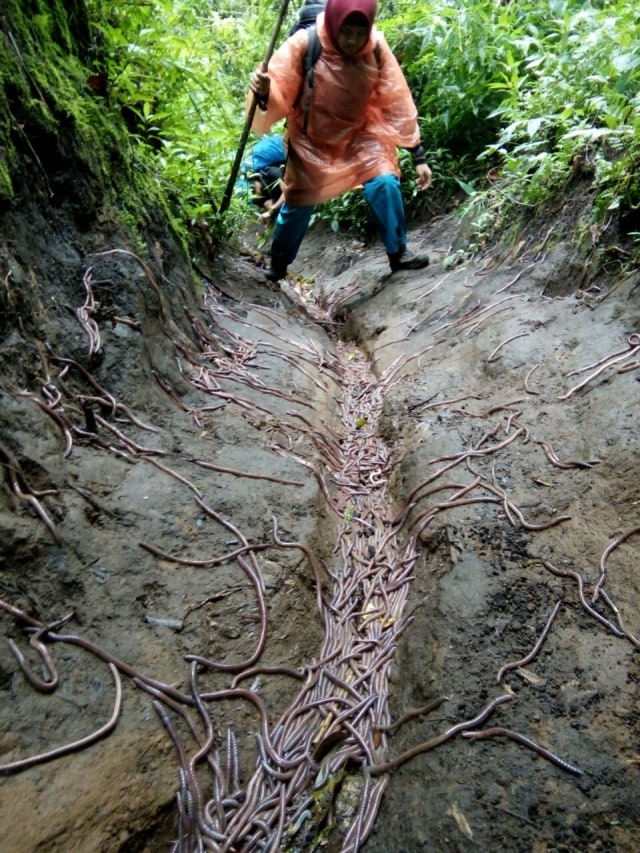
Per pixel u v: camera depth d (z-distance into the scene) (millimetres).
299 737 2271
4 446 2398
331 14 4855
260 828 1990
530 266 4809
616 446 3012
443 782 1996
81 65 4039
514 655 2344
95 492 2676
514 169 5402
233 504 2965
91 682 2100
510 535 2838
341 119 5309
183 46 5121
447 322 4930
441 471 3273
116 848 1775
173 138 5418
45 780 1810
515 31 6469
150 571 2525
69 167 3443
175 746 2066
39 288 3072
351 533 3318
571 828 1832
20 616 2080
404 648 2600
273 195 7344
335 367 5035
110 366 3246
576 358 3703
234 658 2418
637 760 1957
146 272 3674
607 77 4793
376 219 5848
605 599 2469
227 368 4152
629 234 4012
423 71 7129
